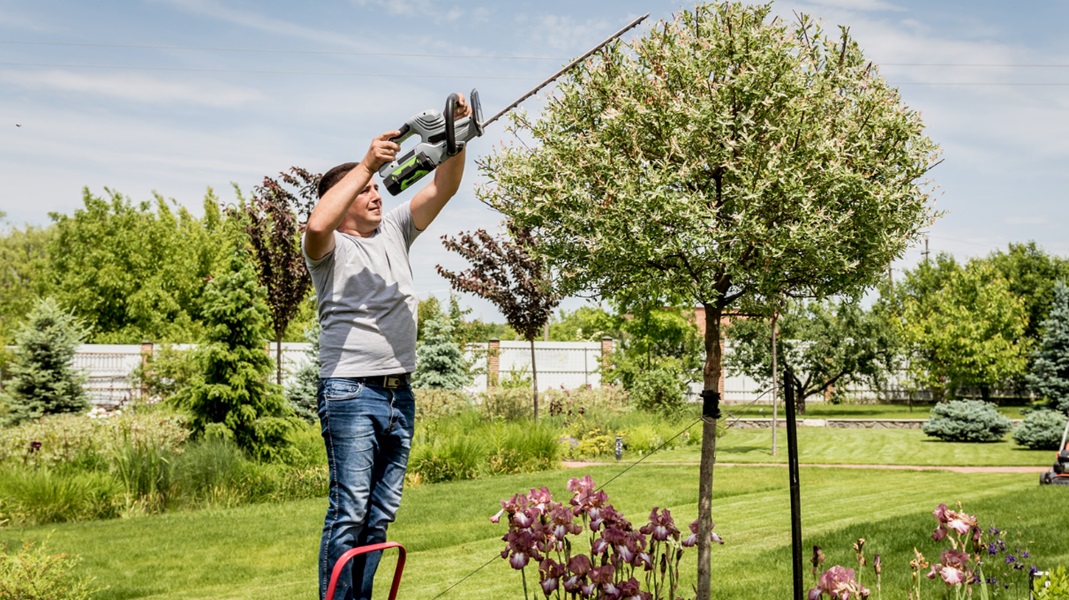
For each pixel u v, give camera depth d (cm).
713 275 355
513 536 300
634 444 1920
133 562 770
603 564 310
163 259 3912
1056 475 1199
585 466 1588
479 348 2939
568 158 353
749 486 1214
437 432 1702
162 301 3797
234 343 1347
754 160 333
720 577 600
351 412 269
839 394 2806
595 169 346
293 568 746
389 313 279
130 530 939
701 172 346
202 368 1340
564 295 384
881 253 347
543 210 356
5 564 495
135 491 1108
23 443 1210
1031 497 962
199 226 3969
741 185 333
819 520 880
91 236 3953
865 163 338
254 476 1230
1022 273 4312
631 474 1388
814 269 352
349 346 273
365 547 250
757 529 829
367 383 272
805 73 346
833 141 326
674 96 344
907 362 3462
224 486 1176
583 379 3142
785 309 385
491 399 2208
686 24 356
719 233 326
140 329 3788
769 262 337
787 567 621
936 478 1336
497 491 1208
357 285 276
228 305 1334
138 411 1487
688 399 2973
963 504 921
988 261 3997
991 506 895
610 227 336
